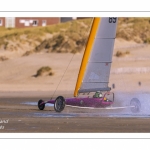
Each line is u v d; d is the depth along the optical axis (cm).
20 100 13275
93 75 10081
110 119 8862
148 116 9438
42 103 10081
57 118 8812
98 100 9706
